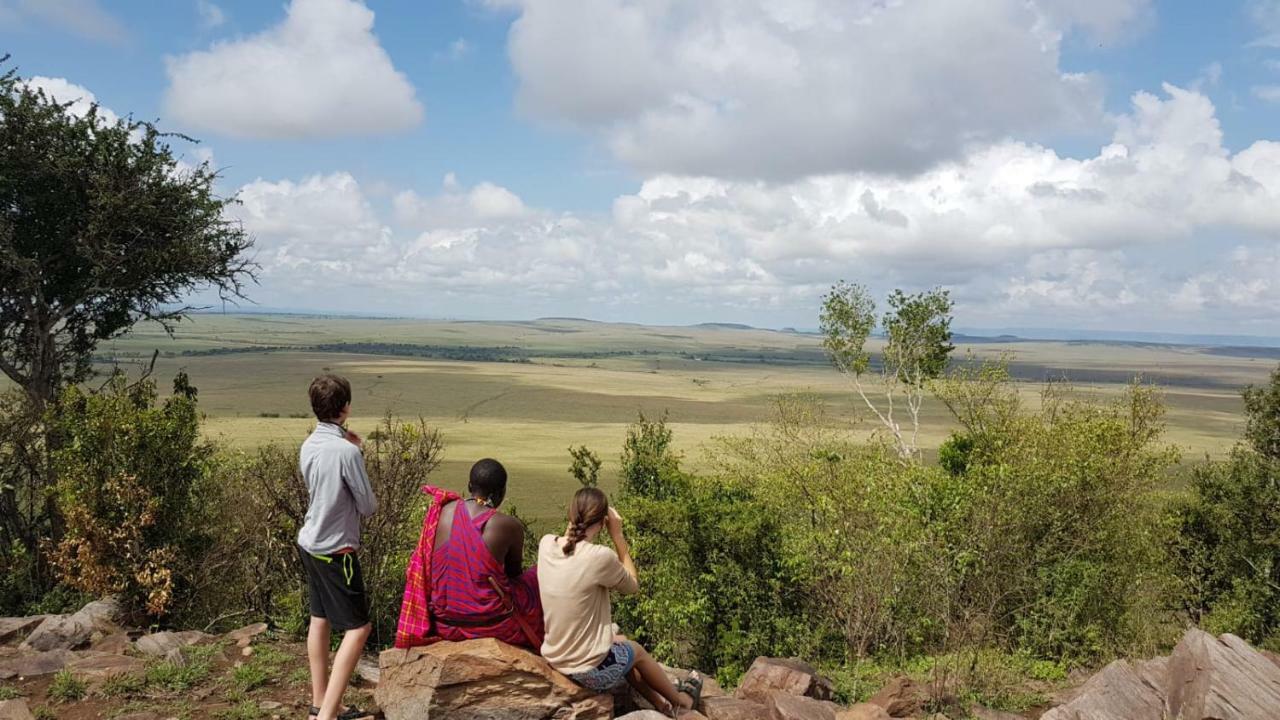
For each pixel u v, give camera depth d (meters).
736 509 14.29
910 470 13.71
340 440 5.71
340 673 5.56
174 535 10.85
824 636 13.46
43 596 12.70
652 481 17.58
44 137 16.34
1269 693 5.81
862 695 9.23
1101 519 16.80
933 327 36.06
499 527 5.55
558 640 5.61
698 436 142.25
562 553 5.67
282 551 10.50
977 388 23.02
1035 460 16.22
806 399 27.03
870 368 37.44
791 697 6.64
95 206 17.03
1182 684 6.29
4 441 13.82
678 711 6.02
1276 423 24.91
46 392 16.86
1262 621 20.14
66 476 10.52
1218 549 22.23
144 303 19.09
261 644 8.34
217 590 11.64
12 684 7.13
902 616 11.73
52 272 17.50
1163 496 19.38
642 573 14.45
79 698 6.80
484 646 5.41
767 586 13.98
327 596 5.59
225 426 120.44
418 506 10.41
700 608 13.69
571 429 174.25
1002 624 13.20
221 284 19.45
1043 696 9.25
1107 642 13.35
